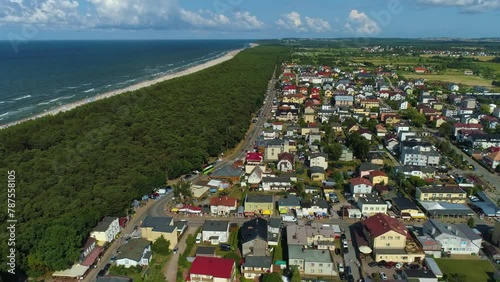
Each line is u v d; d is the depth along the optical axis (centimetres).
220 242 8756
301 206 10325
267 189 11769
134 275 7594
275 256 8231
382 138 16750
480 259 8112
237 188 11888
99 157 11669
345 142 15812
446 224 8862
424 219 9856
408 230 8988
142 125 14575
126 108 16300
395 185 11944
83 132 13212
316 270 7650
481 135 15500
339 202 10881
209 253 8075
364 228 8762
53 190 9688
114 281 7081
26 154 11144
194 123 16138
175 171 12500
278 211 10388
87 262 7888
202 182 12100
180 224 9344
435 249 8119
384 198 10831
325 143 15488
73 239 7881
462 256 8225
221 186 11844
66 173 10644
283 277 7475
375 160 13662
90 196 9775
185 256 8156
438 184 11800
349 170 13288
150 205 10825
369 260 8031
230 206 10200
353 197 10988
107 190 10125
